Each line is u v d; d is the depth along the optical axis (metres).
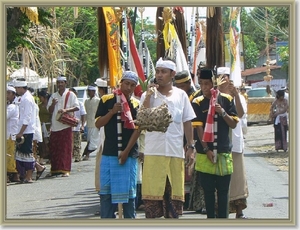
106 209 8.85
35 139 16.62
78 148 20.44
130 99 8.81
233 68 14.38
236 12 14.55
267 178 15.12
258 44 58.44
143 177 8.62
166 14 12.36
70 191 14.10
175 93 8.72
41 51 23.97
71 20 30.70
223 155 9.02
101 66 11.72
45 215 11.13
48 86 24.28
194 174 10.91
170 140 8.58
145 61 13.31
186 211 11.20
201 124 9.11
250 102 36.00
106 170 8.73
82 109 20.28
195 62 15.26
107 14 11.50
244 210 11.23
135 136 8.62
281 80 52.75
